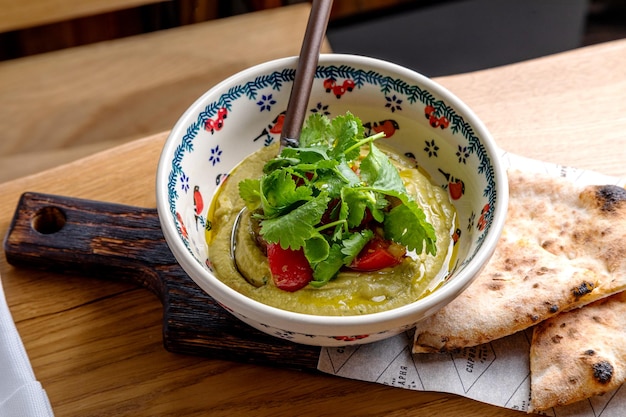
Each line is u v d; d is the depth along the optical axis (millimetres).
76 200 589
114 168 624
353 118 522
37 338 546
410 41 1036
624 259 510
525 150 626
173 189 518
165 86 816
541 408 494
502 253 535
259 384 525
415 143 575
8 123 805
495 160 517
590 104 655
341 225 485
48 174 621
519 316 503
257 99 564
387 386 521
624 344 498
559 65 682
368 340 493
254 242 515
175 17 917
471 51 1024
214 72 816
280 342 527
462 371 518
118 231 575
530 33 1031
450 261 523
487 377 515
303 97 540
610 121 643
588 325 508
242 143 572
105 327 551
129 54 832
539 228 544
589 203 542
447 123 552
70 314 558
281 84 565
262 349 527
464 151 545
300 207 479
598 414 499
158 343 544
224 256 519
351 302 492
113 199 607
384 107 573
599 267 516
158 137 643
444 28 1042
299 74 542
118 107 812
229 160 568
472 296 516
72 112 812
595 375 485
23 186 614
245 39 830
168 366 534
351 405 514
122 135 799
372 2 1039
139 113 809
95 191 612
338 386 522
